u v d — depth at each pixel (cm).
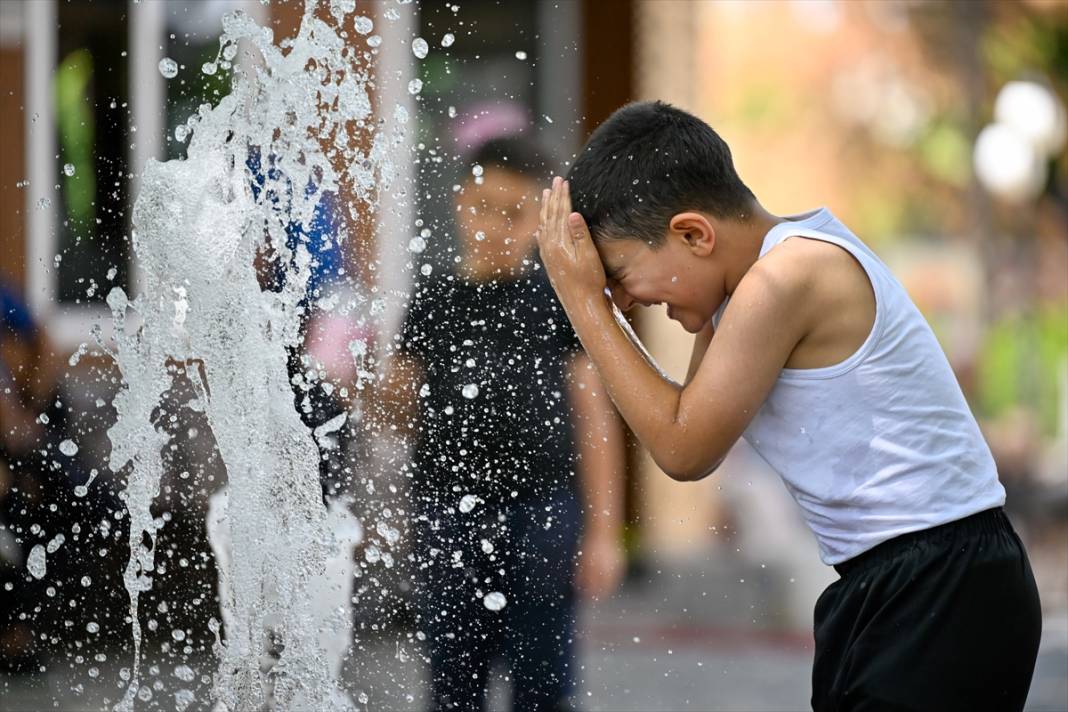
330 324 1193
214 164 1052
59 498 1706
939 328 5759
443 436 1239
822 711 813
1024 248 4600
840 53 6241
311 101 1068
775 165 6425
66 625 1555
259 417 1031
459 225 1267
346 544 1030
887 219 6531
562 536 1227
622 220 834
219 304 1044
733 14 6300
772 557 2559
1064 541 3138
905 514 791
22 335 1845
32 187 2130
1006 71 4553
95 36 2170
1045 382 4388
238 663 1014
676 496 2830
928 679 771
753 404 796
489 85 2594
